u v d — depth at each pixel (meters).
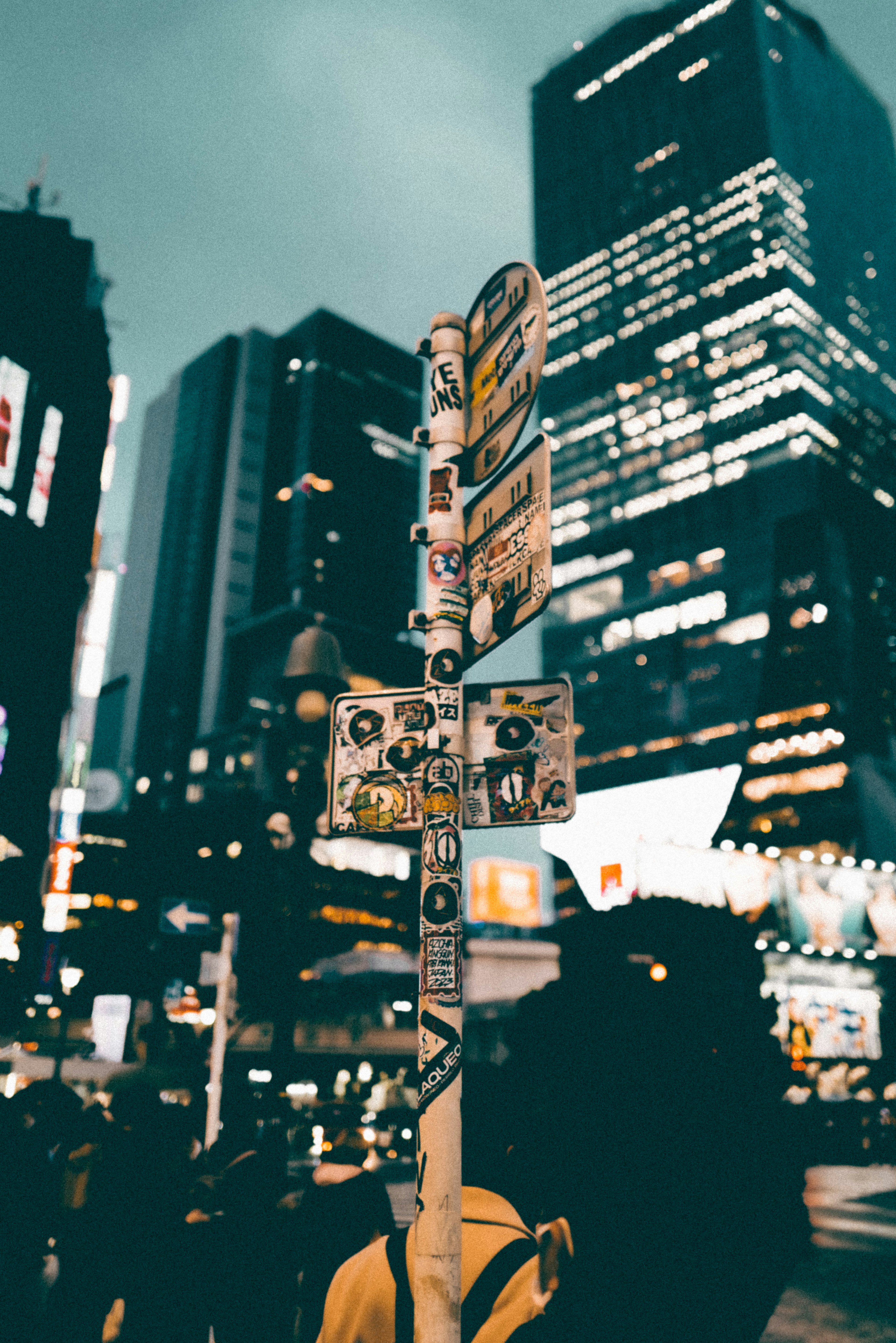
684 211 134.38
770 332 120.12
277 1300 5.35
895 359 137.25
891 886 43.47
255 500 134.00
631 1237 1.54
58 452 51.38
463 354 3.33
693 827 93.25
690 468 122.69
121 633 145.25
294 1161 22.64
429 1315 1.90
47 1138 6.43
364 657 118.06
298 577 125.38
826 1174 23.67
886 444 125.88
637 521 125.69
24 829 46.44
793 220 125.88
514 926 63.62
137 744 128.38
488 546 2.93
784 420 115.44
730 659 110.69
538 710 2.82
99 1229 5.14
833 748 98.31
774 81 134.12
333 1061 41.47
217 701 121.62
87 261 53.78
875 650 107.88
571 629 128.88
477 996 52.22
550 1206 1.70
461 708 2.85
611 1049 1.65
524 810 2.72
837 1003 39.00
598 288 142.12
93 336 55.41
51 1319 5.27
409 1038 45.41
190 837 66.31
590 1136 1.63
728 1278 1.52
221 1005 16.30
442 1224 2.02
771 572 109.56
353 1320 2.06
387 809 2.86
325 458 133.25
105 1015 23.56
